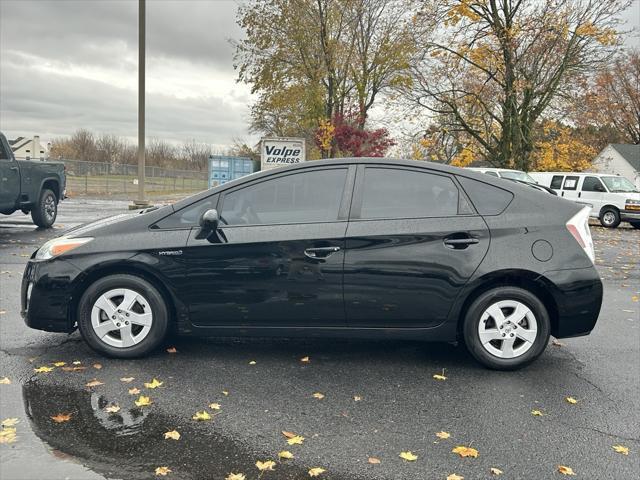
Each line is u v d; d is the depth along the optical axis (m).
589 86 28.25
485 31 26.44
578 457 3.08
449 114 29.59
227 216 4.41
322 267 4.29
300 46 28.39
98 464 2.85
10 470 2.76
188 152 65.62
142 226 4.43
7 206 10.48
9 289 6.71
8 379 3.95
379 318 4.36
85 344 4.78
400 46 29.34
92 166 33.81
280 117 32.88
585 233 4.44
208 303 4.37
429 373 4.32
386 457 3.03
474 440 3.25
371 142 26.55
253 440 3.17
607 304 7.00
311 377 4.17
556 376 4.31
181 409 3.54
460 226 4.32
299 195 4.44
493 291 4.31
